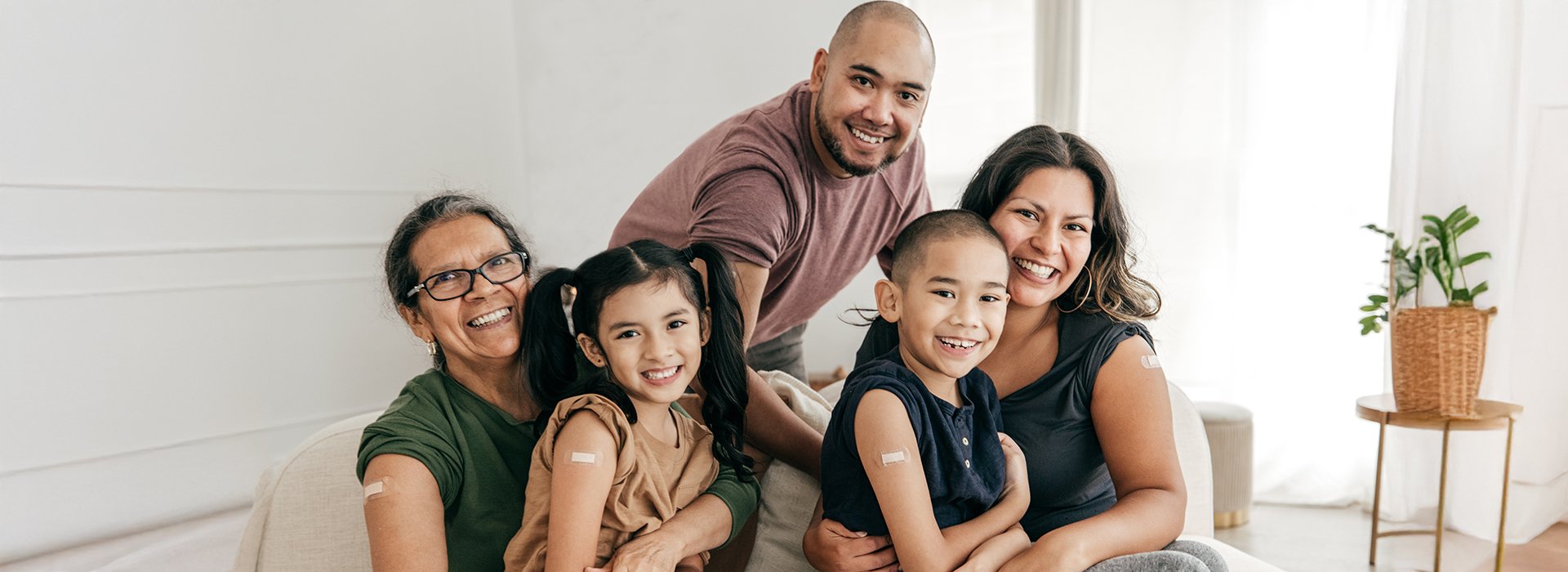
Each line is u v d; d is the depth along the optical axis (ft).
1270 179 11.30
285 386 11.43
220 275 10.84
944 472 4.10
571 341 4.26
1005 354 4.77
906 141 6.28
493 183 13.46
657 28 12.59
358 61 12.05
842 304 12.62
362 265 12.21
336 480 4.35
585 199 13.25
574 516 3.74
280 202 11.39
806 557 4.39
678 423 4.46
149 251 10.26
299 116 11.53
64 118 9.64
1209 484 5.57
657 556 3.83
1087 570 3.88
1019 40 12.66
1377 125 10.81
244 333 11.05
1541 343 9.17
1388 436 10.13
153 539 9.94
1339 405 11.40
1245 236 11.44
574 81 13.12
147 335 10.25
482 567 4.09
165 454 10.39
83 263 9.80
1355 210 11.04
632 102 12.85
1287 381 11.53
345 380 12.04
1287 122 11.16
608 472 3.87
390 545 3.67
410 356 12.69
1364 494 11.23
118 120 10.03
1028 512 4.63
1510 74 8.87
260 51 11.14
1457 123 9.11
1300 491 11.58
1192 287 11.68
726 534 4.27
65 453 9.68
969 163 13.07
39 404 9.52
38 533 9.50
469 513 4.03
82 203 9.78
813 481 4.93
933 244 4.05
